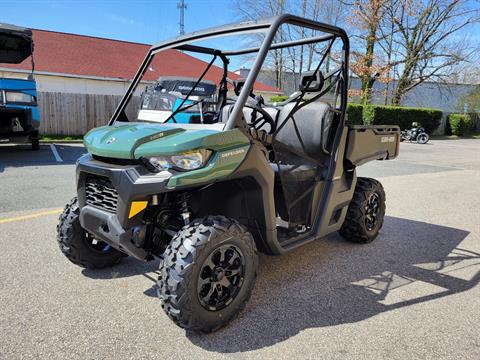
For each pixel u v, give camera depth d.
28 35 9.69
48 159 9.09
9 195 5.60
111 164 2.45
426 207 5.94
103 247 3.29
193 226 2.35
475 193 7.04
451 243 4.29
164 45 3.29
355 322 2.59
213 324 2.37
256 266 2.59
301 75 3.06
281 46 3.44
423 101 35.34
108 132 2.65
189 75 18.91
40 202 5.25
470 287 3.18
